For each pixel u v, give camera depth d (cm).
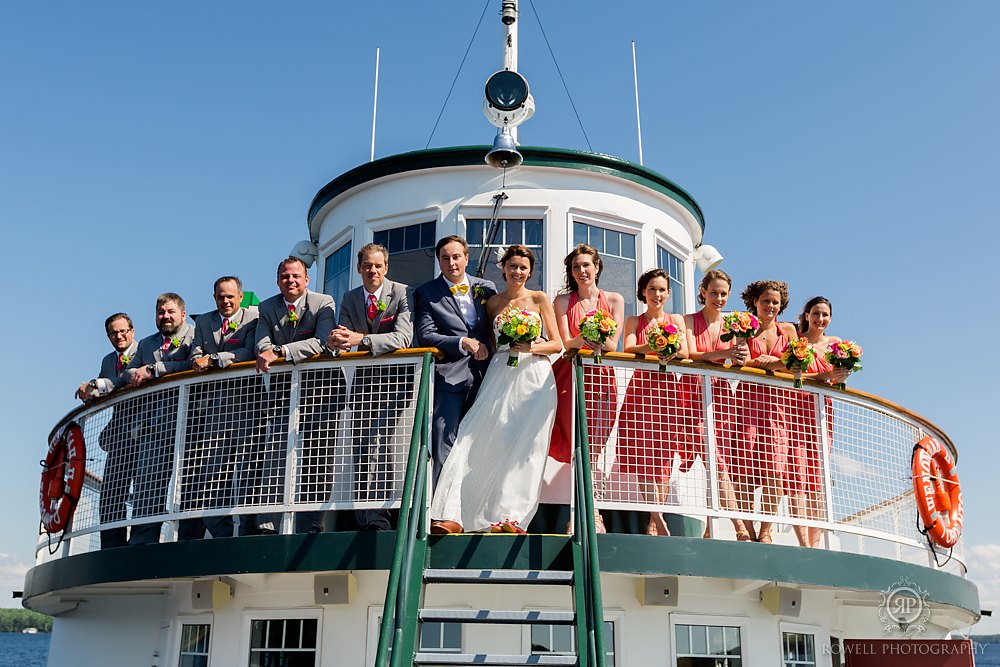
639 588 727
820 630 809
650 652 720
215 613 767
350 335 689
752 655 750
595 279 761
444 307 728
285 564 659
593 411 715
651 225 1020
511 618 552
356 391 727
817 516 736
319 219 1100
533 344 695
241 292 802
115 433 789
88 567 747
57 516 821
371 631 707
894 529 784
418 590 571
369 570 657
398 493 665
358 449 711
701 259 1090
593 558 536
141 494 752
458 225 976
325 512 756
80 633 904
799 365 723
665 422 718
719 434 734
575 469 645
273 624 739
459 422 706
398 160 998
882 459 771
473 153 984
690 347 782
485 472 683
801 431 746
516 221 980
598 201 991
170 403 758
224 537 687
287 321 742
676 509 675
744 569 676
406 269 985
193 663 777
